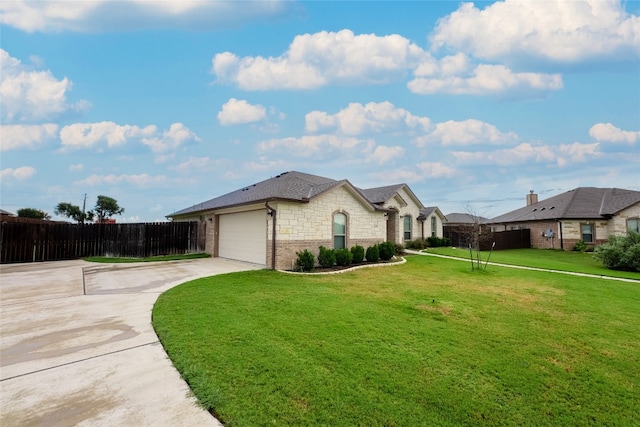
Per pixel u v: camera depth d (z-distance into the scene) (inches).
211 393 127.6
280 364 154.3
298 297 294.2
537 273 482.3
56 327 213.3
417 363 159.9
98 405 121.6
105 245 688.4
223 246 663.1
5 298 301.0
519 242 1010.1
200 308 251.9
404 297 303.9
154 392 130.9
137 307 264.2
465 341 191.9
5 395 128.3
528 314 254.7
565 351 181.9
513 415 120.5
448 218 1593.3
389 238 844.6
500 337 200.5
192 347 173.0
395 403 124.8
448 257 693.3
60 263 580.7
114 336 195.8
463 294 322.7
